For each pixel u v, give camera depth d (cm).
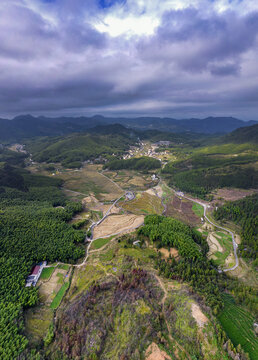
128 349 6594
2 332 7350
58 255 12081
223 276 10650
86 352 6881
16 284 9650
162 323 7488
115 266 11050
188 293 8581
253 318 8044
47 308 8938
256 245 12794
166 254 12219
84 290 9581
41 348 7281
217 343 6550
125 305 8206
